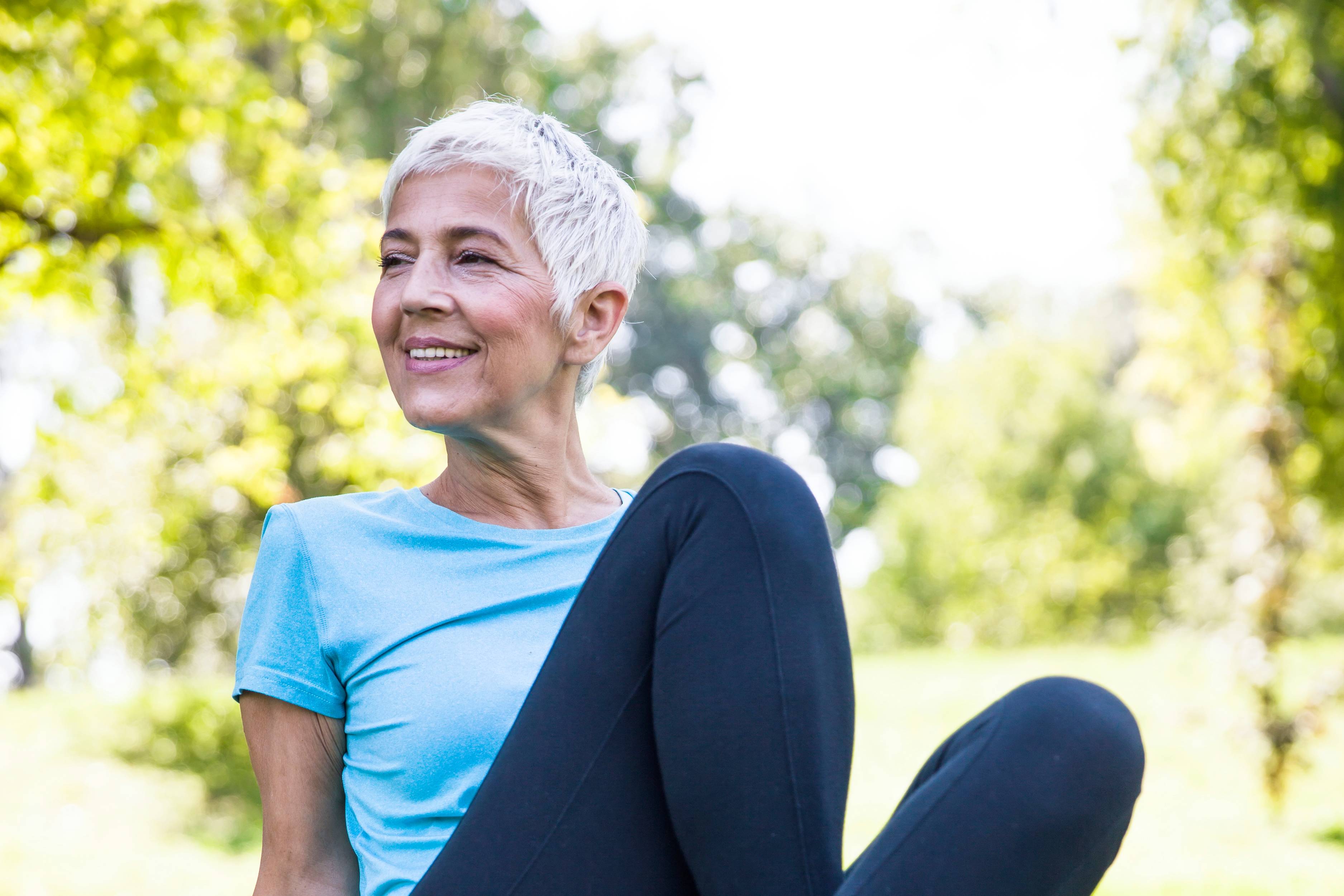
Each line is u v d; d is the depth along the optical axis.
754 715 1.11
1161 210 8.39
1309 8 7.29
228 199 7.04
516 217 1.46
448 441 1.58
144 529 7.88
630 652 1.19
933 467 21.94
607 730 1.19
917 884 1.01
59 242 5.48
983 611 20.89
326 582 1.45
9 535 7.43
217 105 5.91
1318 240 8.17
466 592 1.45
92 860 6.98
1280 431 7.89
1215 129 8.09
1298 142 7.89
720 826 1.12
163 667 12.63
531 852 1.18
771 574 1.15
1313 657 11.82
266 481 6.64
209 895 6.44
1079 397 20.44
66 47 5.39
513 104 1.54
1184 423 9.20
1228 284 8.44
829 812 1.13
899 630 22.17
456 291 1.44
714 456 1.21
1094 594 19.75
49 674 12.93
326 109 11.46
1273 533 7.87
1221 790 8.27
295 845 1.43
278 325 6.36
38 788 8.18
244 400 8.09
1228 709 8.00
